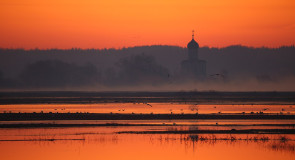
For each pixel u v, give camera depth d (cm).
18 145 18500
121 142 19162
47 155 16825
